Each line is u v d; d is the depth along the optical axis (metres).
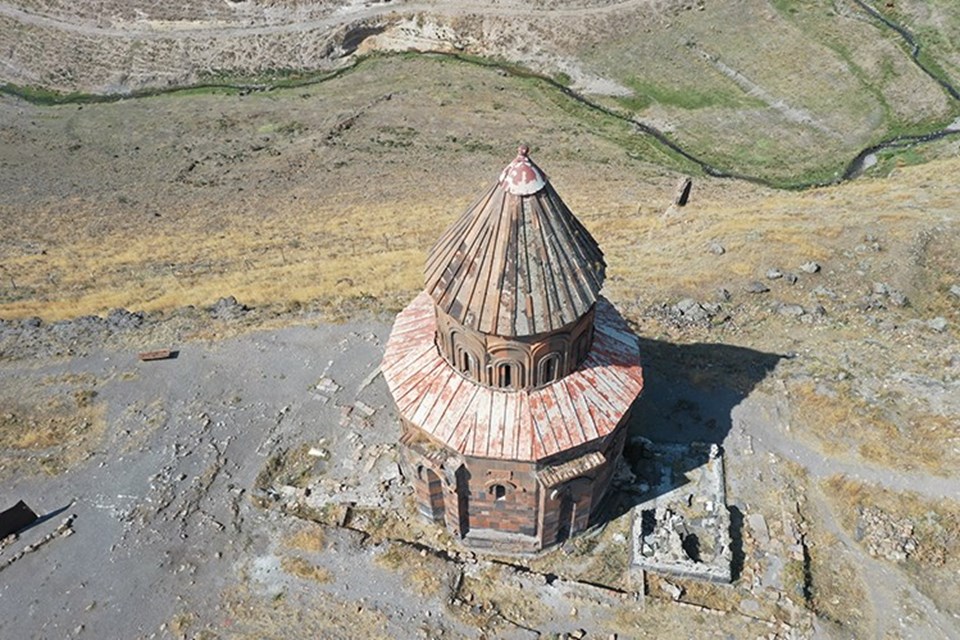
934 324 33.34
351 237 48.31
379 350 33.78
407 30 81.62
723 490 26.72
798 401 29.97
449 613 23.84
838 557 25.02
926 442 27.88
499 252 19.14
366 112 70.38
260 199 56.09
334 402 31.41
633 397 22.47
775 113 65.88
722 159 61.84
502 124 67.38
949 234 39.31
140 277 45.09
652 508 26.28
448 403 21.81
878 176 55.75
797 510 26.30
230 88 78.62
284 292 39.94
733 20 75.69
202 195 57.59
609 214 48.34
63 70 79.75
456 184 56.38
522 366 20.91
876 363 31.42
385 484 27.84
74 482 28.83
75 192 59.28
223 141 67.38
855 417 28.92
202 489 28.20
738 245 39.94
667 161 61.84
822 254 38.25
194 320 37.12
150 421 31.17
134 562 25.94
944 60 67.75
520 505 23.48
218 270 45.00
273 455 29.28
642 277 38.44
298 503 27.53
